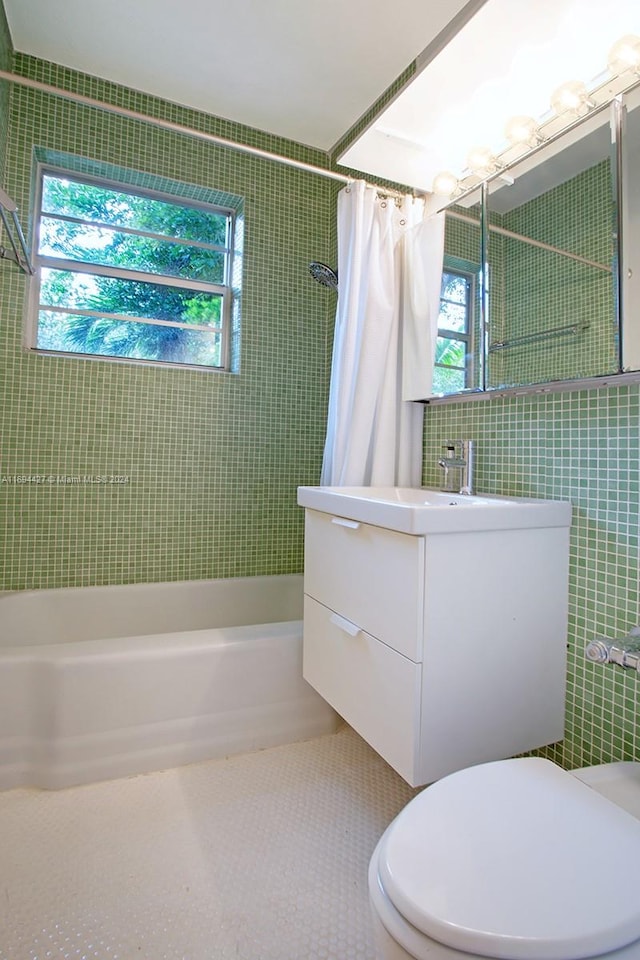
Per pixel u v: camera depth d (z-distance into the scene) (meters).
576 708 1.24
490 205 1.53
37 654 1.40
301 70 1.97
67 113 2.01
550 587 1.22
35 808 1.30
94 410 2.08
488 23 1.24
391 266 1.81
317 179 2.52
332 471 1.88
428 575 1.02
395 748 1.07
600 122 1.21
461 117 1.60
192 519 2.27
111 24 1.76
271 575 2.40
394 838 0.70
